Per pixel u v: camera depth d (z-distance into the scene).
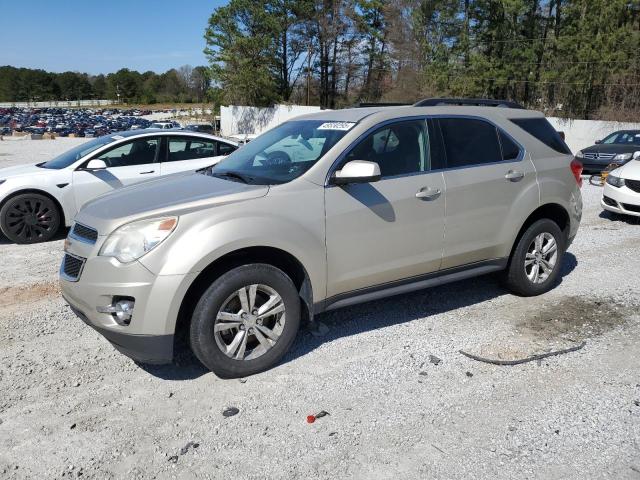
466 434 3.01
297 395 3.42
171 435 3.02
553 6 39.34
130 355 3.50
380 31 52.66
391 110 4.26
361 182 3.67
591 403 3.31
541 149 5.03
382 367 3.77
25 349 4.07
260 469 2.74
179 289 3.26
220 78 49.06
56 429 3.08
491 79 39.16
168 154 8.06
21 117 70.56
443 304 4.94
